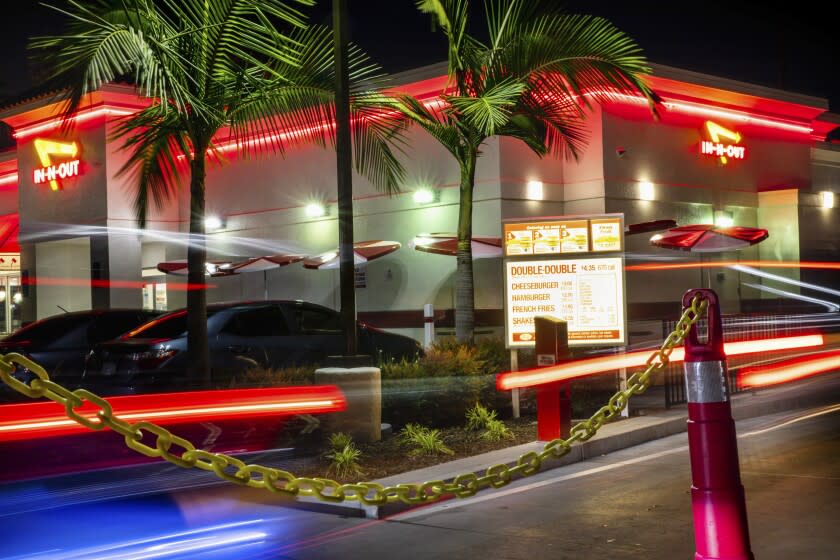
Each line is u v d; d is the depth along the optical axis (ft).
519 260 40.11
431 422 36.09
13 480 29.45
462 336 46.37
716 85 86.79
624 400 11.66
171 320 42.57
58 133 94.17
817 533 20.11
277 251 89.86
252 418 34.17
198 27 37.24
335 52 34.73
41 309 100.22
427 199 77.51
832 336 64.80
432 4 45.78
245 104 40.96
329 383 32.76
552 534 21.16
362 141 48.78
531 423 37.17
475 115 42.37
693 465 9.80
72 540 22.15
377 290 81.92
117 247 89.56
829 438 33.01
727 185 89.51
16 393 41.04
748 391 44.19
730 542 9.55
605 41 44.01
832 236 94.99
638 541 20.21
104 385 38.63
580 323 39.63
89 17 34.58
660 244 70.18
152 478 29.58
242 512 24.80
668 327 50.08
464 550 20.12
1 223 108.78
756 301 92.48
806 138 99.04
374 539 21.48
